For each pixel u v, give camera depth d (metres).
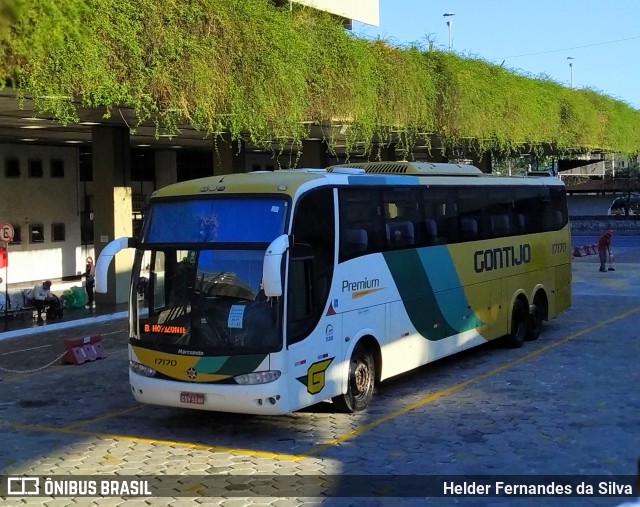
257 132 17.80
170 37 15.27
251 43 16.78
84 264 26.98
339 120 20.38
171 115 16.25
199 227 9.27
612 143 36.47
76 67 13.55
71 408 10.91
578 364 13.29
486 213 14.07
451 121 24.58
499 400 10.86
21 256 24.55
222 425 9.84
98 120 19.39
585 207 75.00
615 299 22.44
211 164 32.47
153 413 10.55
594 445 8.64
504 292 14.62
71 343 14.09
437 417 10.01
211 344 8.83
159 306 9.20
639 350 14.48
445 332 12.57
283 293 8.80
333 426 9.68
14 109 16.89
